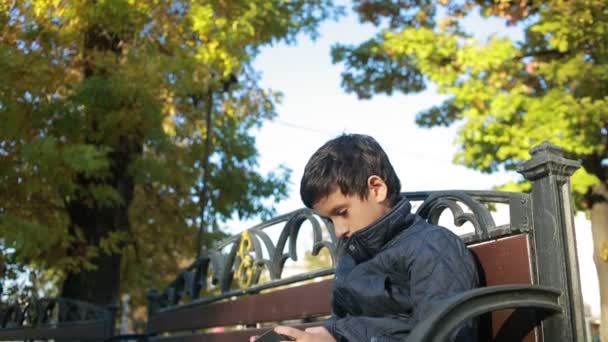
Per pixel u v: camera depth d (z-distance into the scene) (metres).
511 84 7.79
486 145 7.67
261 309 2.87
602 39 7.14
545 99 7.18
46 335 4.94
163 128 8.20
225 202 10.42
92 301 7.73
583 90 7.22
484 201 1.77
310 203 1.73
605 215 7.46
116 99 6.84
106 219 7.88
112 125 7.08
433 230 1.56
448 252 1.50
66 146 6.58
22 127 6.56
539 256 1.55
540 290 1.45
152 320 4.25
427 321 1.26
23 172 6.71
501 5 7.79
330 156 1.70
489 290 1.36
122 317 15.55
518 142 7.27
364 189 1.65
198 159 10.30
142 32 7.54
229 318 3.18
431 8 8.78
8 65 6.05
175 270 11.85
